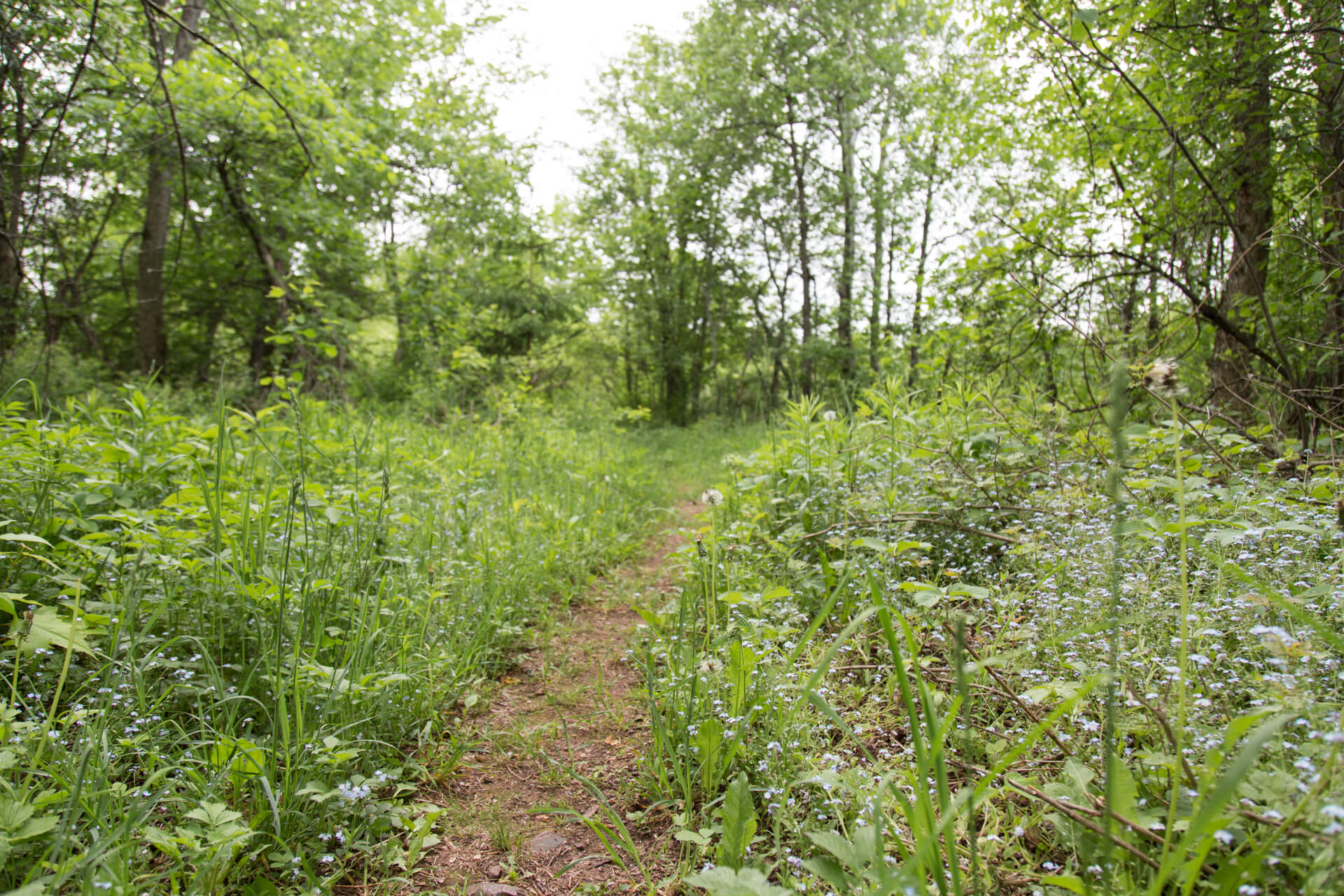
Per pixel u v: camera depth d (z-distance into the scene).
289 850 1.84
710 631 2.87
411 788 2.26
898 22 16.67
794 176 21.42
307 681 2.32
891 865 1.55
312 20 13.90
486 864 2.00
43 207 7.18
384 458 4.45
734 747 2.04
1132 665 2.00
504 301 20.19
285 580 2.56
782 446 5.19
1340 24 4.08
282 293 7.85
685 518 7.25
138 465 3.37
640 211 24.05
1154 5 4.27
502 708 3.01
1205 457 3.42
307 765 2.03
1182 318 4.88
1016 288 5.39
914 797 1.78
